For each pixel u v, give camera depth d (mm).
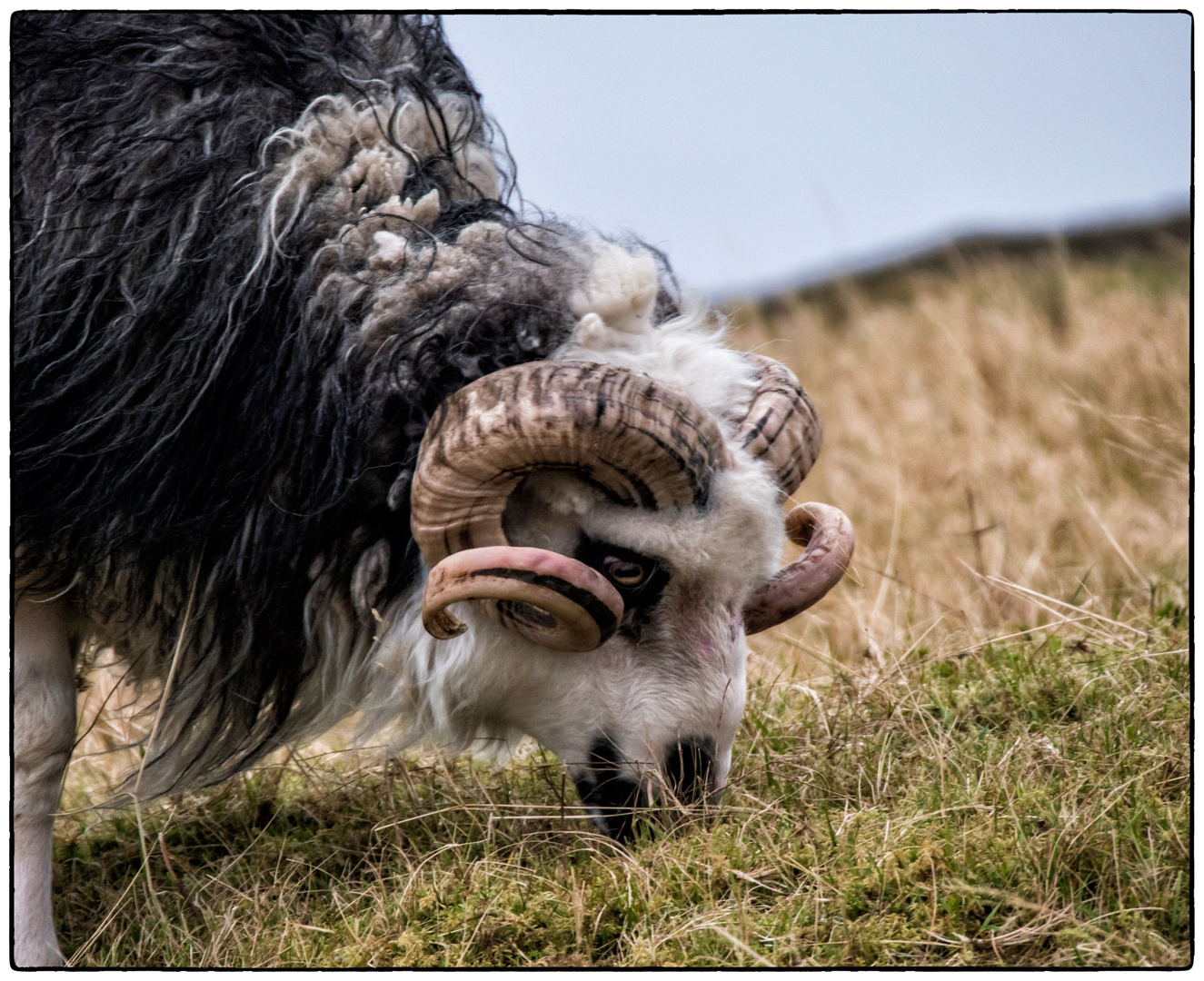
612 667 6668
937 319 20016
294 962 6301
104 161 6738
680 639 6594
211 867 7742
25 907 6730
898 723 8133
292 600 6910
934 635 10445
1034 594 9625
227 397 6613
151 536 6723
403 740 7359
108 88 6918
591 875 6555
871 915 5883
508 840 7332
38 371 6652
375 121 6941
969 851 6129
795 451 6824
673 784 6664
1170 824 6191
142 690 7848
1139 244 28109
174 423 6613
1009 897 5766
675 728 6621
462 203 7004
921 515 13641
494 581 6035
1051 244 30703
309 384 6602
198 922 7102
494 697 6883
